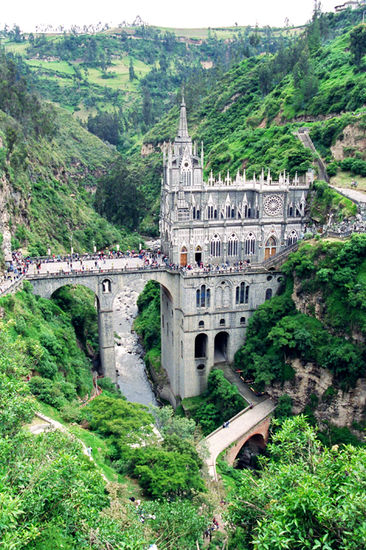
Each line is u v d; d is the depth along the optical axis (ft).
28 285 317.01
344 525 100.32
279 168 458.09
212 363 359.66
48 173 602.44
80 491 121.70
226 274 346.54
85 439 218.38
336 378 294.05
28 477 119.44
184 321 345.10
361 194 368.27
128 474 210.18
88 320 424.46
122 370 422.00
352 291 294.25
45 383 249.55
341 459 125.29
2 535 96.32
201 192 352.90
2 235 373.20
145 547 128.88
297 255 339.77
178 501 178.09
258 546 101.60
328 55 641.81
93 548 113.19
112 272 336.90
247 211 370.32
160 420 270.67
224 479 250.37
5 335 210.59
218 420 330.34
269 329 342.23
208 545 185.37
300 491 106.42
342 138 451.53
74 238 560.61
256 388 334.24
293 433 141.59
